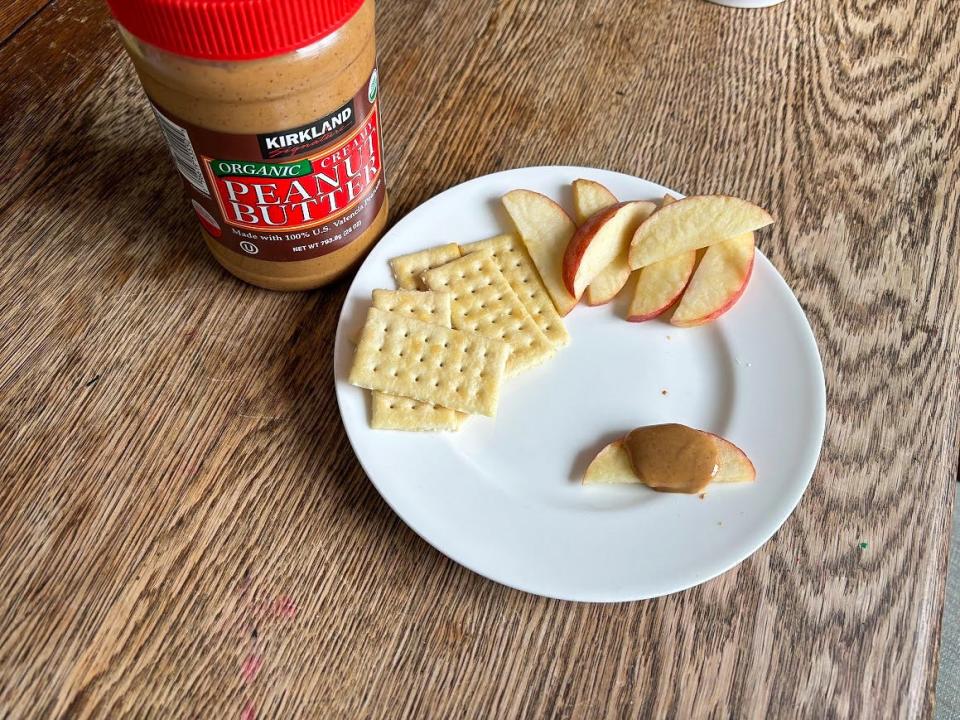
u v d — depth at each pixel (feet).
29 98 1.39
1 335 1.17
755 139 1.42
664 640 0.99
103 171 1.33
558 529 1.00
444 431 1.06
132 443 1.10
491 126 1.43
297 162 0.96
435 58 1.50
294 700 0.94
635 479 1.04
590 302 1.19
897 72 1.52
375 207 1.16
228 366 1.16
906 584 1.02
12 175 1.32
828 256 1.29
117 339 1.18
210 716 0.93
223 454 1.09
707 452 1.04
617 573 0.96
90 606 0.98
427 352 1.09
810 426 1.07
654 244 1.19
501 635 0.99
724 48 1.54
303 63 0.85
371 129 1.03
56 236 1.26
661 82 1.49
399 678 0.96
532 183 1.28
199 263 1.25
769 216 1.19
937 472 1.10
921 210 1.34
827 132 1.44
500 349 1.10
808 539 1.05
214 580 1.01
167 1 0.76
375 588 1.01
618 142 1.42
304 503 1.06
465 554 0.96
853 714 0.95
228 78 0.83
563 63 1.51
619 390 1.14
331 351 1.18
